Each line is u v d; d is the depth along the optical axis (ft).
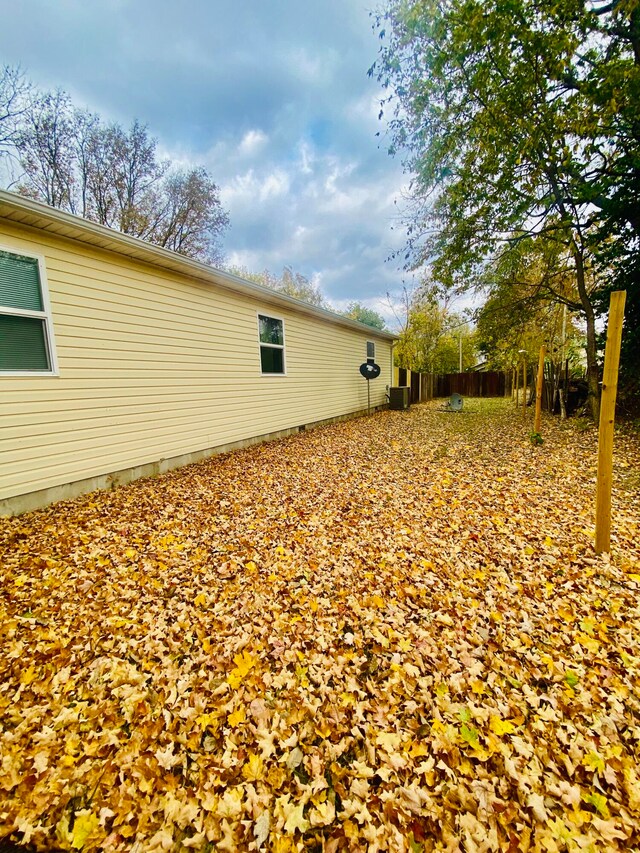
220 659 6.94
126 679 6.45
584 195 22.66
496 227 25.88
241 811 4.56
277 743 5.41
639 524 11.30
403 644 7.20
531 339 39.01
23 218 12.38
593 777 4.72
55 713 5.80
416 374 58.85
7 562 9.89
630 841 4.07
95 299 15.28
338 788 4.79
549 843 4.09
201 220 57.47
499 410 43.73
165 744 5.37
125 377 16.63
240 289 22.50
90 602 8.48
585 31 16.81
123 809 4.55
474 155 21.24
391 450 22.99
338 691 6.23
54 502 14.21
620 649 6.77
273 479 17.43
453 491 15.21
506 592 8.64
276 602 8.60
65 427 14.44
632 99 17.07
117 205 51.70
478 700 5.92
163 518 12.99
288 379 28.66
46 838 4.27
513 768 4.86
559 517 12.23
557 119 17.97
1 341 12.52
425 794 4.65
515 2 15.66
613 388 9.13
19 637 7.36
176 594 8.86
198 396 20.58
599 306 27.63
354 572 9.75
